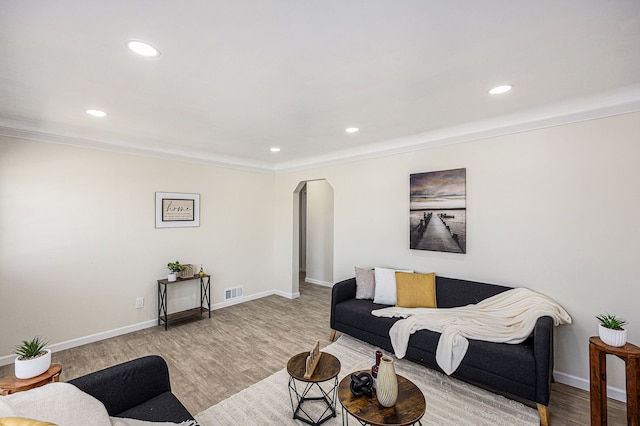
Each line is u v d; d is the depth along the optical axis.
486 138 2.99
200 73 1.91
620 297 2.33
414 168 3.57
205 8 1.28
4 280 2.83
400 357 2.71
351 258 4.21
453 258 3.25
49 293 3.07
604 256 2.39
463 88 2.17
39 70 1.86
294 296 5.20
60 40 1.53
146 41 1.54
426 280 3.24
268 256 5.34
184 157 4.14
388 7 1.28
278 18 1.36
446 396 2.33
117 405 1.60
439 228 3.31
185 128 3.12
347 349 3.16
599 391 1.95
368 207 4.02
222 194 4.64
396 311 2.99
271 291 5.40
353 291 3.61
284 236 5.28
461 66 1.84
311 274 6.41
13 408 1.24
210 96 2.28
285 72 1.90
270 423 2.03
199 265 4.34
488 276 3.00
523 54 1.70
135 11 1.30
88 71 1.87
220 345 3.27
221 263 4.62
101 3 1.24
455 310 2.89
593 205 2.44
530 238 2.74
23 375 1.67
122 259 3.59
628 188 2.30
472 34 1.50
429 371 2.71
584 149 2.47
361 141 3.72
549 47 1.63
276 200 5.43
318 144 3.87
